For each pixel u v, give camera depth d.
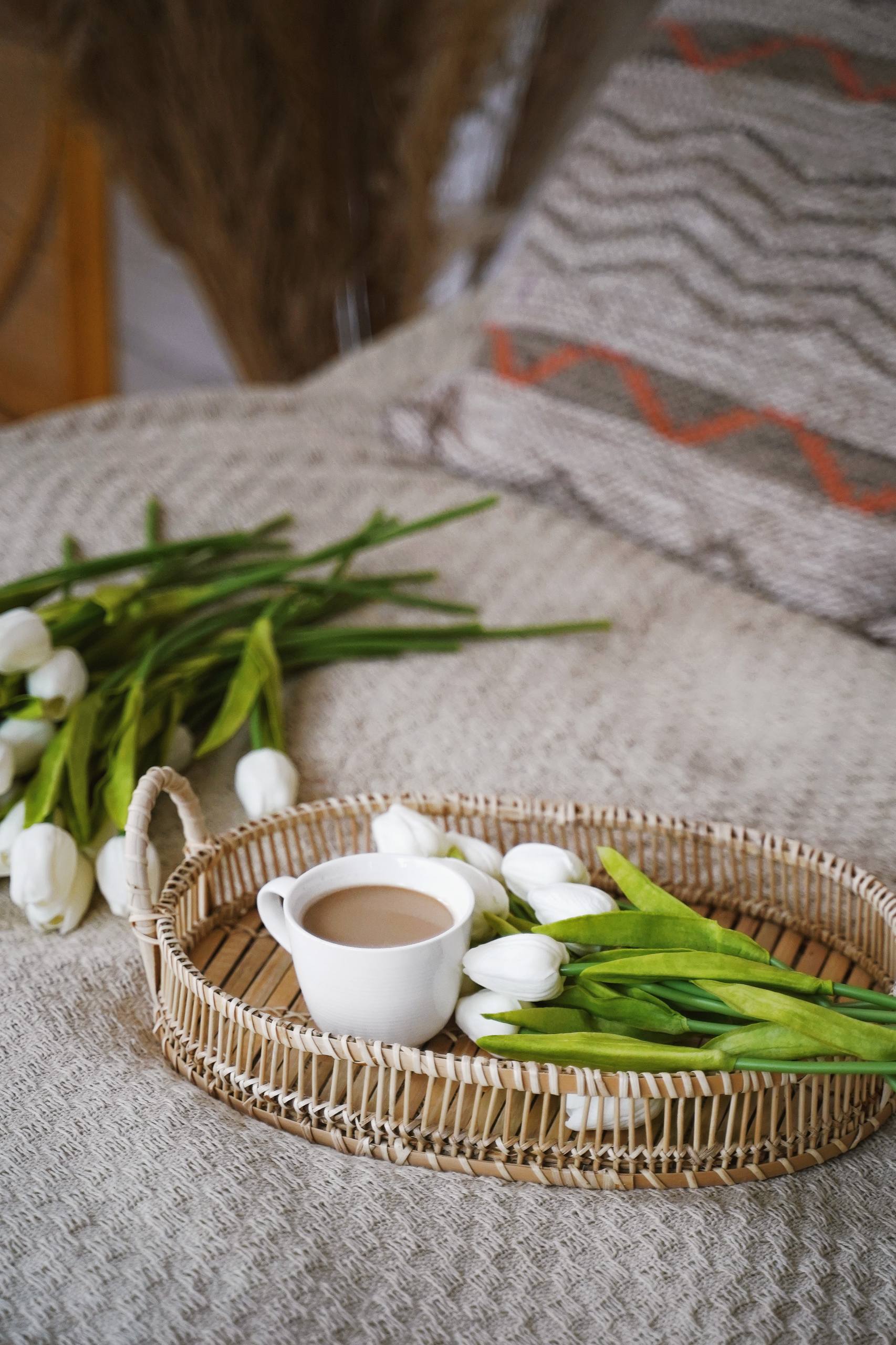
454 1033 1.02
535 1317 0.90
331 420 1.90
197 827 1.09
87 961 1.12
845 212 1.52
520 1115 0.97
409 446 1.79
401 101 2.23
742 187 1.57
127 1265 0.90
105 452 1.62
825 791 1.26
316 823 1.17
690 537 1.54
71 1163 0.96
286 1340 0.88
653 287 1.60
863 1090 0.99
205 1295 0.89
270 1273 0.90
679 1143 0.94
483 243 2.60
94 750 1.21
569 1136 0.96
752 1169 0.95
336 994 0.97
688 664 1.41
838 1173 0.98
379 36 2.15
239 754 1.32
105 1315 0.88
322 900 1.01
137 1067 1.03
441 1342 0.88
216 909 1.11
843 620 1.49
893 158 1.51
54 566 1.47
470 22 2.05
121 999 1.09
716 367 1.55
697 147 1.61
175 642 1.28
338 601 1.46
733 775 1.28
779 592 1.51
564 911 1.01
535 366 1.67
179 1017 1.01
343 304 2.54
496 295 2.09
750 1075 0.92
